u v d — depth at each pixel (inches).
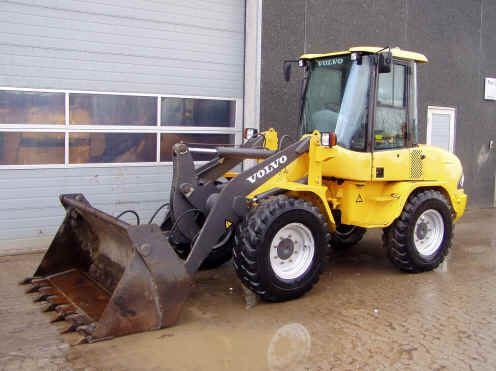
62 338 165.6
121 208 291.1
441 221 253.3
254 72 319.9
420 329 180.7
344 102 231.8
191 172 212.7
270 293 197.9
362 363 154.9
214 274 240.1
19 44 257.0
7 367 147.3
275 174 208.4
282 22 328.2
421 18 399.2
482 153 452.4
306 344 167.2
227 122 323.9
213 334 172.7
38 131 264.5
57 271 215.8
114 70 282.5
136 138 292.5
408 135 244.5
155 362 152.1
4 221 259.1
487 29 440.8
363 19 367.2
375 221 235.3
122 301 166.9
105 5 276.8
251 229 193.5
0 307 189.5
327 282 232.7
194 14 303.9
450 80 423.2
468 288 227.1
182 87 304.5
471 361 157.2
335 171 225.8
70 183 274.7
